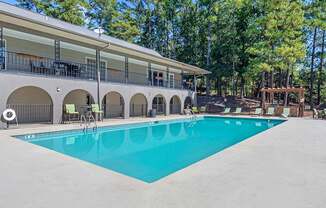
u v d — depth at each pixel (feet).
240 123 60.18
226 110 82.33
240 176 14.76
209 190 12.52
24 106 47.50
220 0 99.50
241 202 11.10
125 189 12.63
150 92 66.90
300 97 72.64
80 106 57.98
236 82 120.98
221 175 14.94
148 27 119.96
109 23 111.75
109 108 64.03
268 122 61.57
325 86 116.26
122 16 115.24
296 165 17.25
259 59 83.20
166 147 31.63
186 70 88.33
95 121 46.68
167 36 118.52
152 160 24.66
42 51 51.65
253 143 26.07
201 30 106.93
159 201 11.16
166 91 73.15
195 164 17.49
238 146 24.35
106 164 22.91
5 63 43.19
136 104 73.67
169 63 73.36
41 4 89.76
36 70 46.32
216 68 98.17
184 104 84.94
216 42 102.42
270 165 17.19
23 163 17.48
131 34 111.55
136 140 36.70
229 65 98.07
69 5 92.07
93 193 12.05
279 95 106.52
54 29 41.29
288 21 78.89
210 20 98.99
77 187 12.85
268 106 82.53
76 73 53.11
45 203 10.87
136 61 73.92
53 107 43.88
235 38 99.30
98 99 52.03
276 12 80.23
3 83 36.65
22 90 48.37
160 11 116.37
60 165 17.06
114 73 68.33
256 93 127.13
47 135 35.24
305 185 13.30
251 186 13.12
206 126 54.70
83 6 97.86
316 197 11.69
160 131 46.32
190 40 110.93
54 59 48.60
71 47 56.08
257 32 87.66
